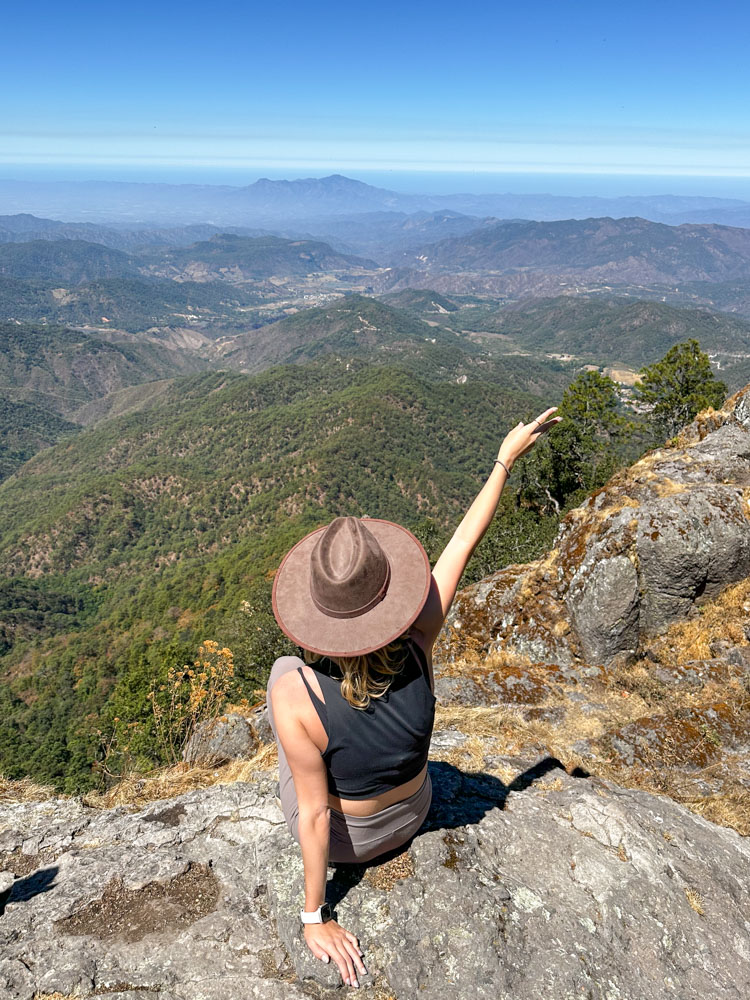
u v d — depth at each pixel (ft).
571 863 9.14
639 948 7.96
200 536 632.79
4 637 420.77
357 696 6.48
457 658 32.55
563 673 27.45
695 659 27.35
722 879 9.57
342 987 7.21
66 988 7.43
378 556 6.39
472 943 7.50
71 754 105.70
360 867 8.64
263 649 61.11
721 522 28.48
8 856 10.82
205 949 7.91
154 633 307.99
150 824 11.00
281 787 8.63
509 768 12.55
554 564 33.27
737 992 7.70
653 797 11.93
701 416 44.55
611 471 108.88
